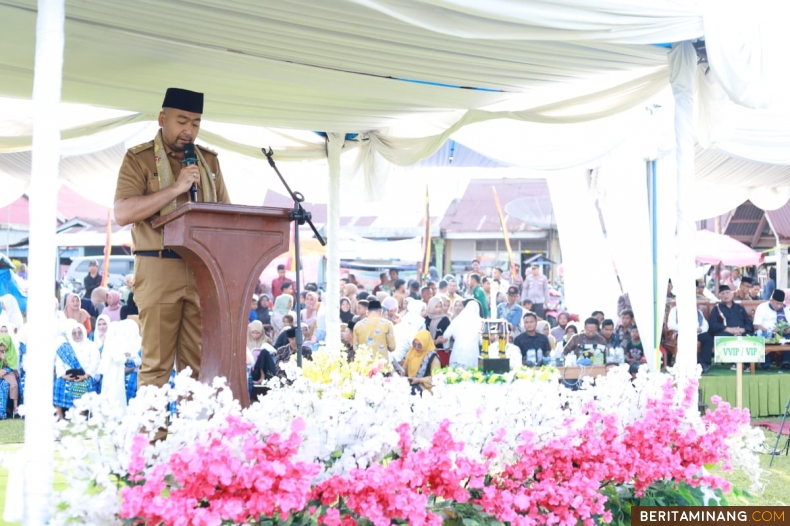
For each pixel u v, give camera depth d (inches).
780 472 241.4
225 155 321.4
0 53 169.3
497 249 698.2
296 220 120.3
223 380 101.5
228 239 114.3
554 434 116.3
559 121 229.9
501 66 179.0
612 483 127.5
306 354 282.2
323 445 102.2
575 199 394.3
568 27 140.1
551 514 111.2
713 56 156.9
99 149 297.4
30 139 244.1
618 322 358.0
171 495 87.9
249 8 143.6
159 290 131.4
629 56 174.2
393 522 100.7
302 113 235.1
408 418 109.0
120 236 542.0
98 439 92.6
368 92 207.3
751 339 269.1
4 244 549.3
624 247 310.2
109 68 180.9
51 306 98.7
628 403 136.2
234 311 114.9
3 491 129.3
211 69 182.7
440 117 263.1
